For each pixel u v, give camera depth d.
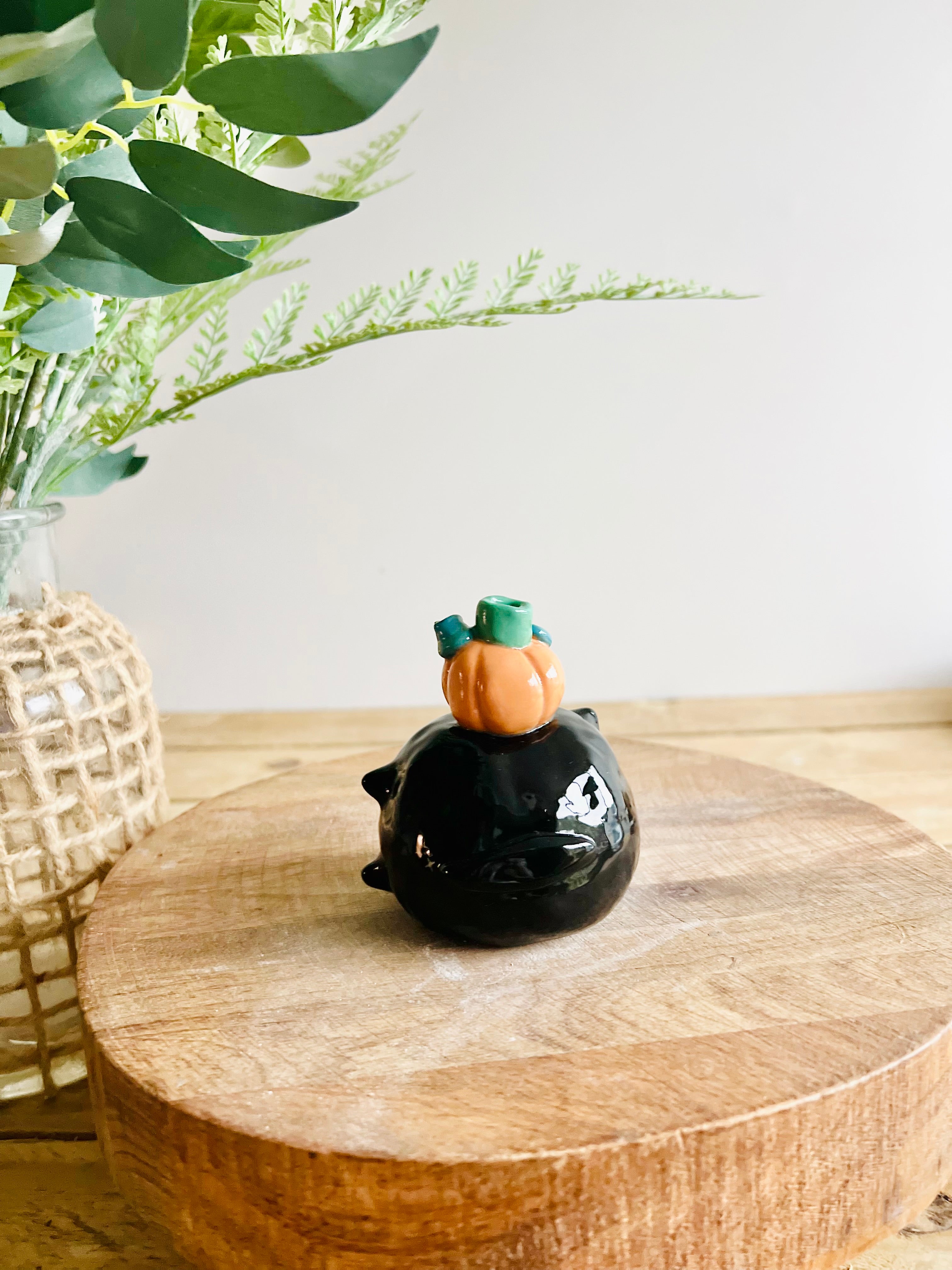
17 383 0.55
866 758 1.12
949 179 1.15
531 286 1.16
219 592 1.25
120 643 0.71
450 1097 0.43
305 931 0.59
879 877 0.62
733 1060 0.45
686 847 0.68
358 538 1.24
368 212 1.13
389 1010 0.50
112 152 0.47
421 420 1.20
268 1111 0.42
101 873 0.68
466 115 1.11
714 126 1.12
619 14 1.09
